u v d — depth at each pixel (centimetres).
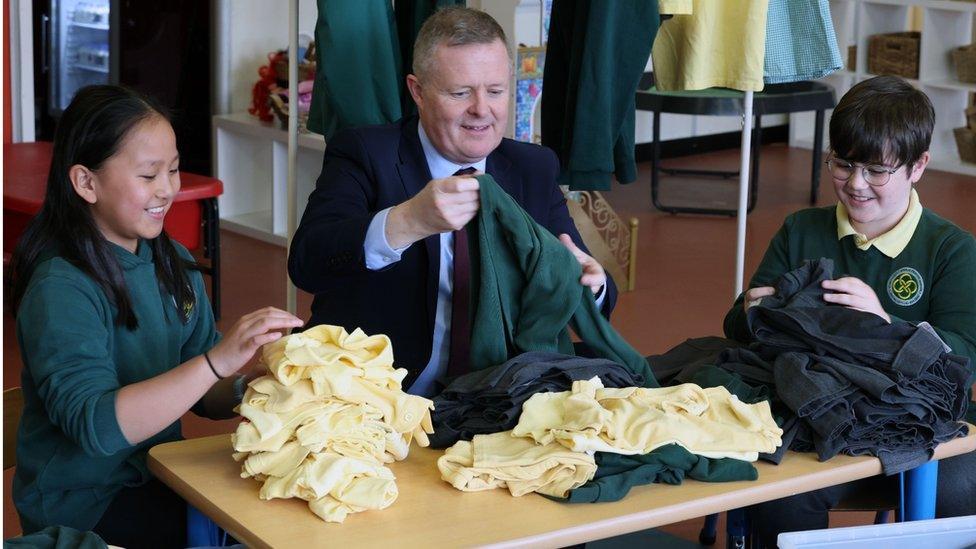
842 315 222
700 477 196
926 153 247
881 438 211
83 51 671
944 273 251
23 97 629
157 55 685
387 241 222
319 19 314
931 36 834
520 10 588
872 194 248
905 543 200
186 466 197
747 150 345
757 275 272
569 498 186
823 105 680
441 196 212
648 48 332
